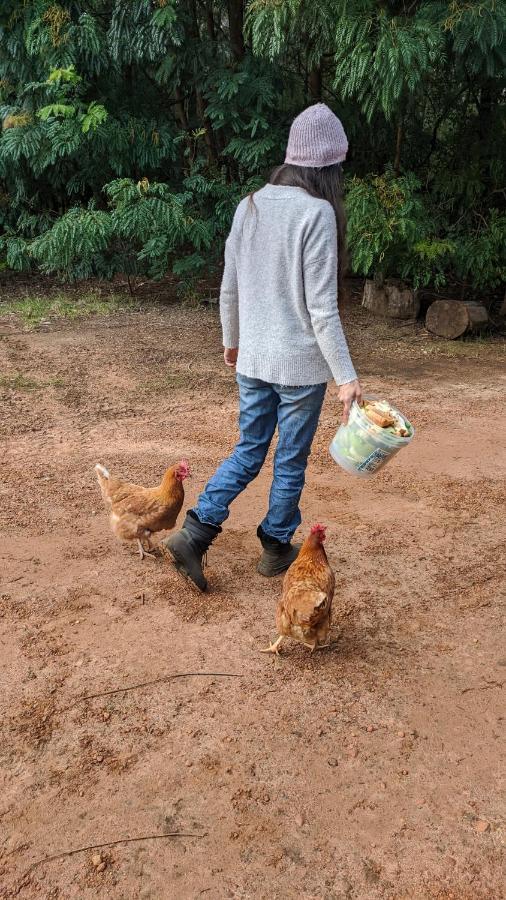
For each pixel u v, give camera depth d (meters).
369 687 3.26
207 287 12.08
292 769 2.82
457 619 3.76
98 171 11.77
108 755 2.88
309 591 3.23
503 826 2.59
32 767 2.83
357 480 5.40
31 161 11.12
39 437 6.20
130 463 5.64
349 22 8.24
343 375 3.36
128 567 4.23
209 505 3.79
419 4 8.77
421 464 5.70
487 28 7.88
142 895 2.34
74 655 3.46
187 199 10.98
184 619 3.74
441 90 10.67
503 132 10.38
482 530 4.68
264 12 8.48
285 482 3.81
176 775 2.79
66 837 2.54
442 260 10.19
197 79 10.97
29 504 4.99
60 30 10.53
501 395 7.36
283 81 11.36
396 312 10.22
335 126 3.26
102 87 11.70
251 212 3.39
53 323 10.07
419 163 11.39
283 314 3.42
